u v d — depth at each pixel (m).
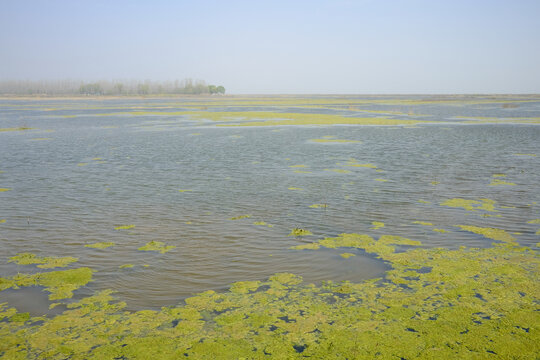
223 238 14.41
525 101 156.50
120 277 11.56
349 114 79.81
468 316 9.40
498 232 14.69
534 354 8.05
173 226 15.63
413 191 20.44
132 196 19.83
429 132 46.69
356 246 13.65
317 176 23.92
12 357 8.12
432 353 8.16
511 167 26.16
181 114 80.25
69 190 21.00
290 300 10.30
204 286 11.06
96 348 8.44
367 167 26.45
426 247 13.51
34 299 10.39
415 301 10.13
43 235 14.76
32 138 42.59
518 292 10.46
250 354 8.26
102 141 39.97
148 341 8.66
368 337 8.73
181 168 26.52
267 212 17.30
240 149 34.31
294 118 68.56
